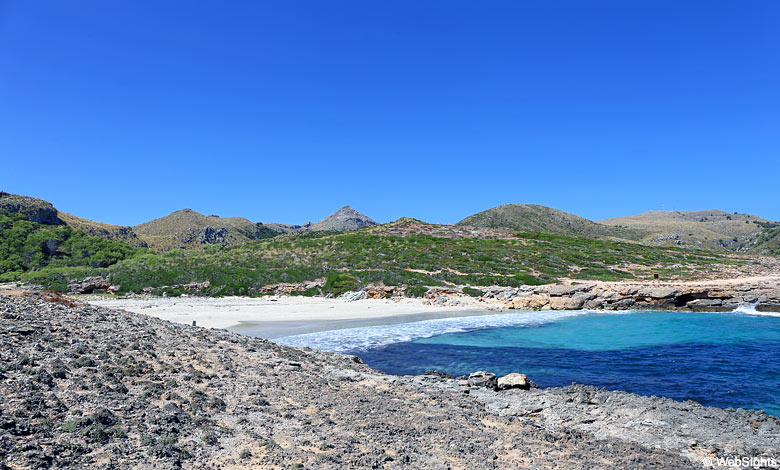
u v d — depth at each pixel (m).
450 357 24.64
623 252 76.69
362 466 8.12
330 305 50.16
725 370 21.08
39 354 11.75
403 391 14.56
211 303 51.38
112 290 61.72
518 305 49.22
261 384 13.47
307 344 28.48
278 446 8.75
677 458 10.04
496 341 29.69
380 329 34.84
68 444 7.45
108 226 131.00
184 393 11.44
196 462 7.71
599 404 14.26
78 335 14.46
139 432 8.55
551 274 62.06
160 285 62.66
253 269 67.88
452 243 79.06
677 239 197.25
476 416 12.24
